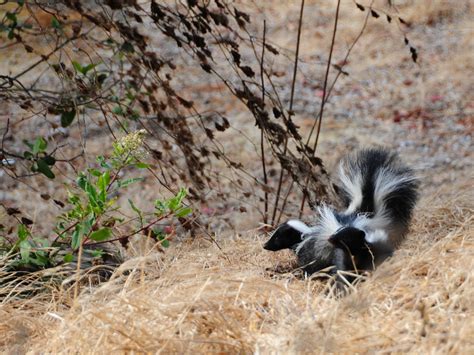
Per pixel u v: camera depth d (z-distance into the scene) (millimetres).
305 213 14641
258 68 24094
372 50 25812
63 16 11008
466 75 23750
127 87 11219
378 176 11352
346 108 21562
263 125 11930
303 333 7516
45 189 16562
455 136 19531
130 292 8648
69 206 15680
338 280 9898
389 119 20828
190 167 12016
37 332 8781
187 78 22969
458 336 7219
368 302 8242
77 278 8977
